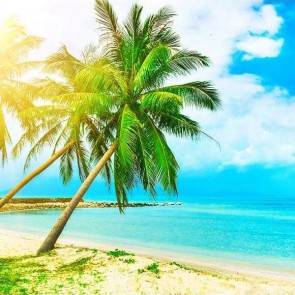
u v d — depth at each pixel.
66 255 12.24
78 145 18.25
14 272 9.66
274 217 52.19
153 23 14.61
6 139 18.94
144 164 13.81
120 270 10.51
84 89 14.73
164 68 13.77
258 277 12.77
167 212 64.50
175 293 9.02
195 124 14.26
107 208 76.44
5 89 18.73
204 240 24.73
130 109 13.65
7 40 18.58
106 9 14.64
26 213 50.62
